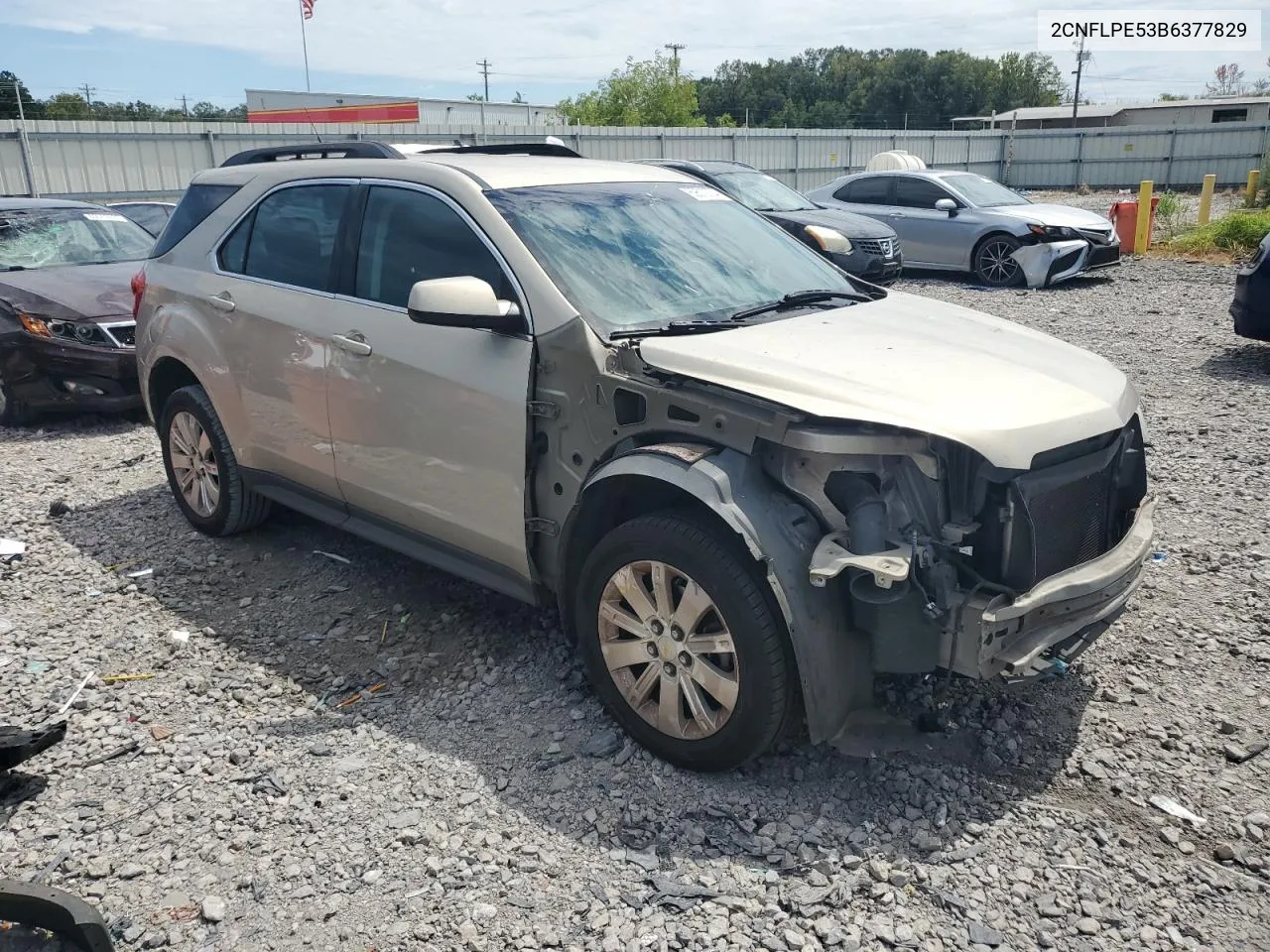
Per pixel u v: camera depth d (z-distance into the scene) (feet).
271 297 15.35
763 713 10.16
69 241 30.76
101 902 9.34
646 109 222.89
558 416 11.71
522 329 12.00
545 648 13.88
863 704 10.66
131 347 26.40
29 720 12.43
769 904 9.09
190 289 16.98
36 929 8.47
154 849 10.05
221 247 16.70
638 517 10.95
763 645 9.99
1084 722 11.89
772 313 12.91
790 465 10.30
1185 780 10.82
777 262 14.62
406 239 13.69
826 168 116.98
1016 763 11.12
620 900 9.20
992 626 9.62
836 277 15.10
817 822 10.16
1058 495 10.31
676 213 14.46
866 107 416.46
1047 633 10.14
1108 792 10.63
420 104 146.51
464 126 105.70
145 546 17.95
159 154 73.97
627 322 11.94
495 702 12.59
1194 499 19.29
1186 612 14.57
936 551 9.95
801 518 10.16
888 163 66.23
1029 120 276.00
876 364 10.95
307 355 14.61
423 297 11.39
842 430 9.82
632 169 15.56
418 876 9.59
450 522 13.17
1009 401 10.39
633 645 11.18
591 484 11.03
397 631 14.57
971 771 10.96
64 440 25.81
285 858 9.87
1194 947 8.59
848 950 8.58
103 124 70.85
